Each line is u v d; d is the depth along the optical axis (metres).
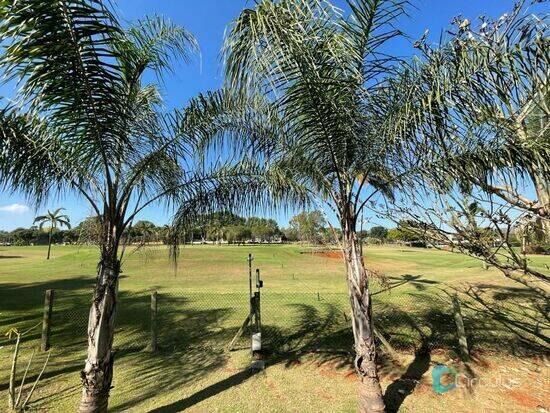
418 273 16.83
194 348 6.81
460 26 3.30
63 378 5.45
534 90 2.96
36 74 2.89
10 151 3.89
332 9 2.60
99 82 3.32
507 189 3.62
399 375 5.45
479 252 3.90
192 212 5.07
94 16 2.78
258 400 4.77
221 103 4.53
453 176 3.63
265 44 2.95
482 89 3.04
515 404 4.57
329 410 4.50
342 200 4.59
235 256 28.89
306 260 26.22
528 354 6.25
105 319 4.07
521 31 2.89
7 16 2.48
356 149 4.27
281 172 4.68
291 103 3.66
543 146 3.15
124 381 5.39
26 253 46.09
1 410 4.43
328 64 3.31
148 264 22.84
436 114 3.24
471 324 7.94
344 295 11.47
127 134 4.11
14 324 8.50
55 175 4.29
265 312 9.30
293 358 6.26
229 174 4.88
